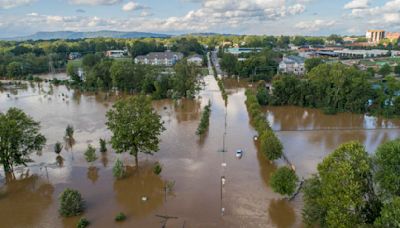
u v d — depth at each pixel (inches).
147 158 2289.6
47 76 6594.5
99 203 1704.0
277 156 2121.1
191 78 4360.2
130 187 1881.2
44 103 4124.0
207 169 2110.0
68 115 3486.7
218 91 4906.5
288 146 2576.3
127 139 2011.6
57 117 3405.5
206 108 3476.9
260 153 2390.5
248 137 2763.3
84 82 5270.7
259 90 4224.9
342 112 3663.9
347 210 1154.0
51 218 1576.0
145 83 4569.4
